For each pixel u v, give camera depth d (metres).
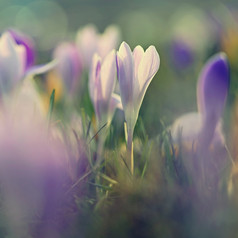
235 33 1.33
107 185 0.70
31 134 0.65
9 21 3.03
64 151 0.69
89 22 2.86
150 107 0.91
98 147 0.71
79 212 0.67
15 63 0.72
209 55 1.37
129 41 1.88
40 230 0.67
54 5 3.26
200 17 2.25
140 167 0.71
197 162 0.71
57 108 0.88
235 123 0.83
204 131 0.73
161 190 0.68
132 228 0.67
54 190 0.66
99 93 0.71
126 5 3.22
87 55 0.91
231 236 0.66
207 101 0.73
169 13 3.05
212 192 0.68
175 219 0.67
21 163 0.64
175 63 1.39
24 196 0.65
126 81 0.69
